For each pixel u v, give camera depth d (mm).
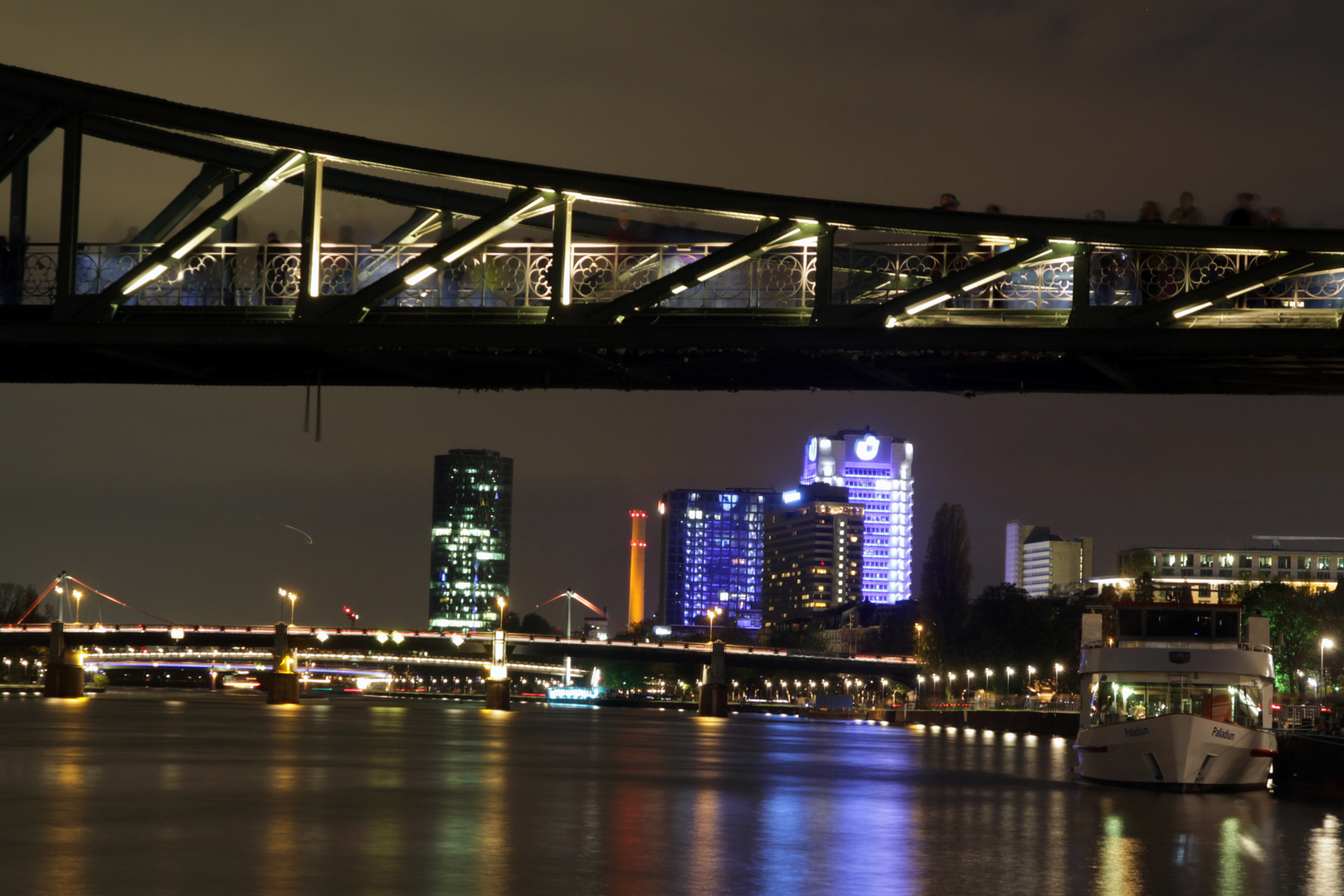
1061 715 141125
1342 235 36125
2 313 40469
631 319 39531
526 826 39844
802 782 62250
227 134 39688
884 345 37938
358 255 40938
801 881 29969
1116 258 38188
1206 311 37531
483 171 39281
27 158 40062
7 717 137750
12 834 35625
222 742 89500
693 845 35938
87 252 41094
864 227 38250
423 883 28406
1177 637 57281
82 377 44531
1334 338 36281
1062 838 39000
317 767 65125
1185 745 54125
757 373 41719
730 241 40062
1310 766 63969
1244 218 37719
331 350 40156
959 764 80812
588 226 41531
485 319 39781
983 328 37844
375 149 39500
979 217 37906
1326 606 167000
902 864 33156
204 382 44531
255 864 30594
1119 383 41906
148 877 28516
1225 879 31656
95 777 55562
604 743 103375
